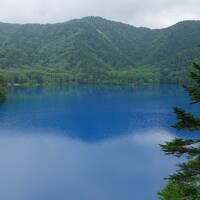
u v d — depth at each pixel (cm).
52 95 14988
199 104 11594
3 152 5488
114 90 18638
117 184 4100
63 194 3834
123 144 6006
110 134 6831
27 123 8044
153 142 6112
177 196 1912
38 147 5812
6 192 3884
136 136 6606
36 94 15362
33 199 3706
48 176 4391
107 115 9338
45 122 8212
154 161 4972
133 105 11488
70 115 9344
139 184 4091
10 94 15000
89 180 4234
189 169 1389
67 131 7156
